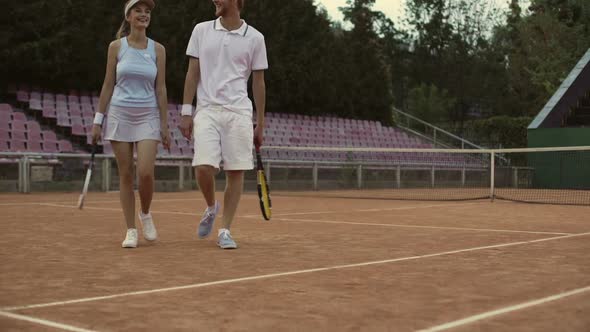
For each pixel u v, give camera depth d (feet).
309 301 9.54
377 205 37.65
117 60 15.90
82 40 59.98
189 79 15.93
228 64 15.64
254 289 10.50
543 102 117.50
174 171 54.44
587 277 11.69
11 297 9.82
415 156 82.79
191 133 16.17
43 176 47.98
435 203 40.50
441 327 7.93
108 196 44.32
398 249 15.96
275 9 77.71
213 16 71.00
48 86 61.21
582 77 80.33
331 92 82.33
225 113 15.56
